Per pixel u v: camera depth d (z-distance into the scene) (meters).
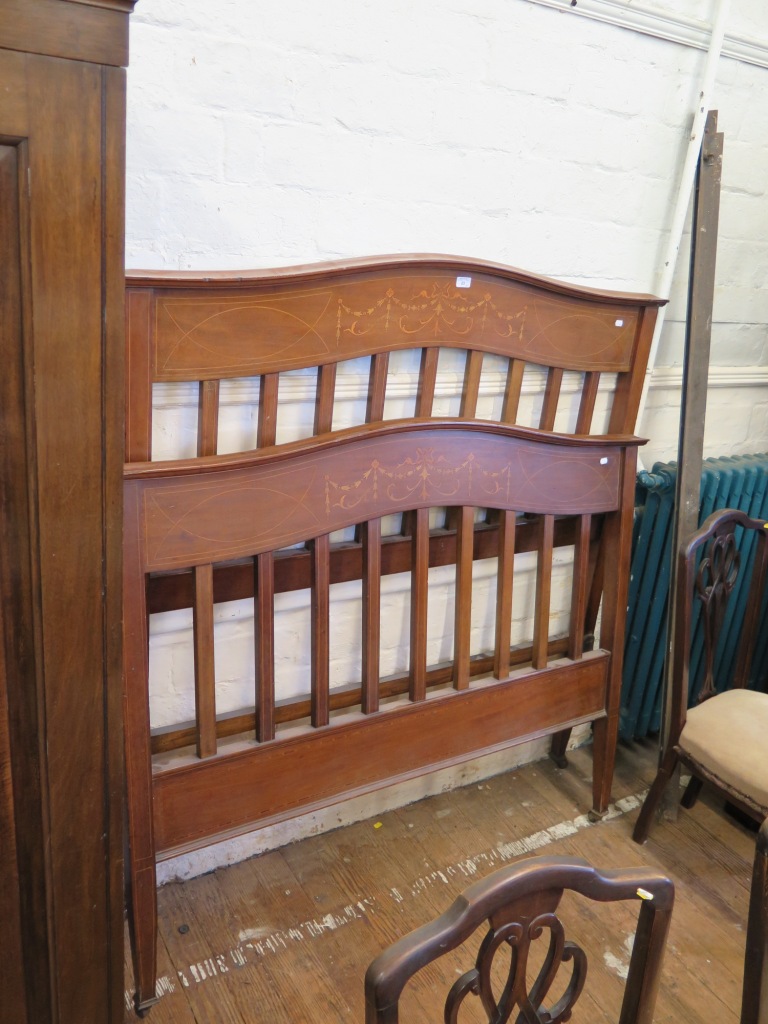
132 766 1.35
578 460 1.80
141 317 1.25
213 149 1.35
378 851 1.92
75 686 1.00
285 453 1.38
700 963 1.65
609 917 1.75
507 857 1.92
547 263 1.83
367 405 1.61
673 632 1.97
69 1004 1.15
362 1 1.39
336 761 1.61
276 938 1.66
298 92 1.39
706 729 1.82
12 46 0.75
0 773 0.99
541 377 1.89
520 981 0.82
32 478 0.90
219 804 1.48
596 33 1.68
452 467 1.62
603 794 2.04
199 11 1.27
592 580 2.09
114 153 0.83
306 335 1.42
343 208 1.51
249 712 1.62
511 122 1.64
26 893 1.07
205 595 1.38
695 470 1.98
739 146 2.04
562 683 1.91
